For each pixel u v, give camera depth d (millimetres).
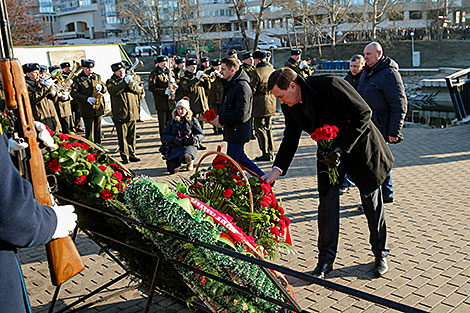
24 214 1635
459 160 8406
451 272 4344
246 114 6250
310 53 45656
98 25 78500
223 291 2799
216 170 3594
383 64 5754
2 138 1667
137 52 56281
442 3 46188
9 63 2143
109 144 11742
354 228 5492
